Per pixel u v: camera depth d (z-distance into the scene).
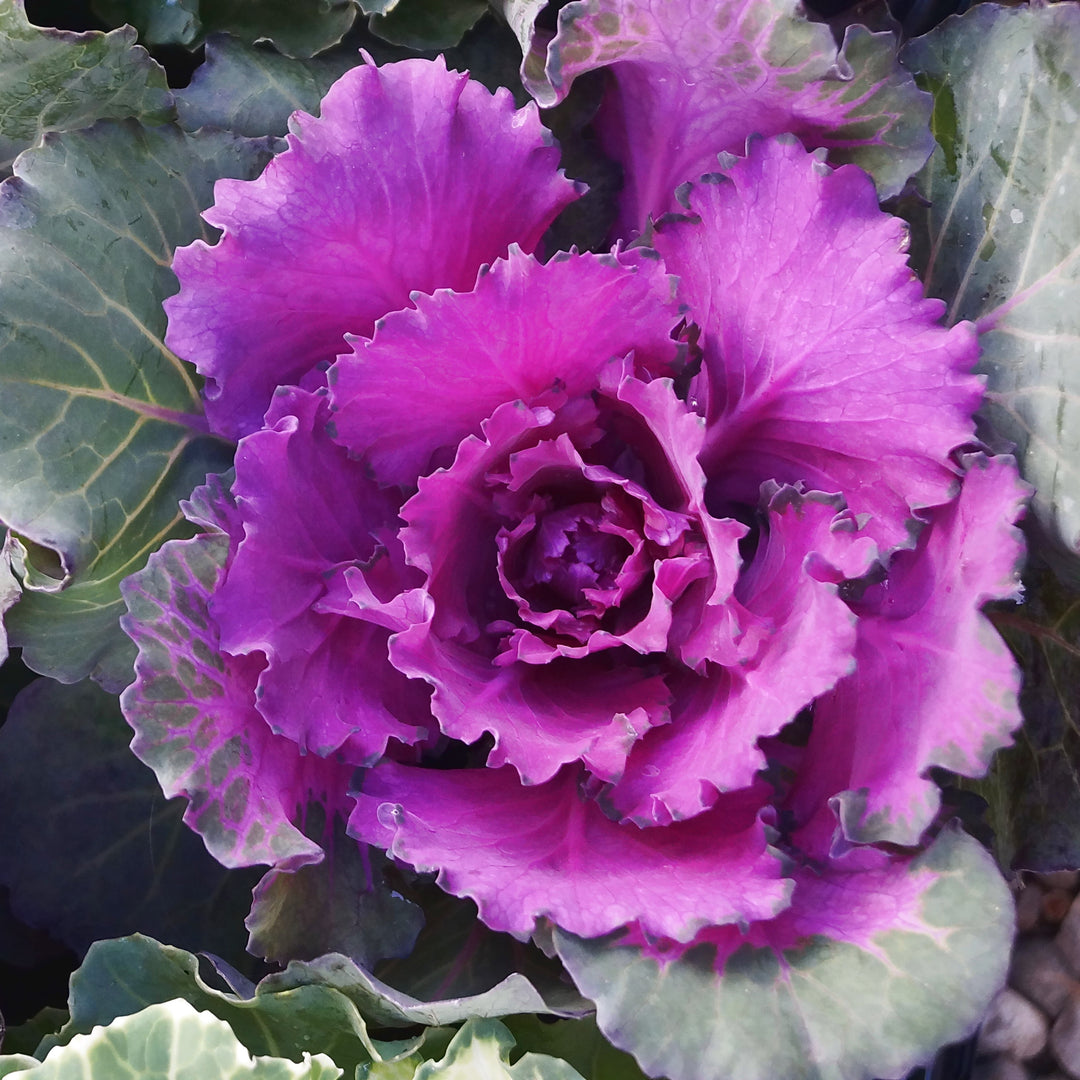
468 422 0.41
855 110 0.40
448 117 0.39
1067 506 0.39
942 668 0.36
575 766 0.40
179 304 0.39
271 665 0.36
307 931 0.38
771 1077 0.34
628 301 0.38
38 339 0.38
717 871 0.36
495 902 0.35
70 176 0.40
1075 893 0.56
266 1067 0.36
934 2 0.52
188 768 0.35
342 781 0.40
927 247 0.43
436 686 0.37
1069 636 0.44
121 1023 0.36
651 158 0.45
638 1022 0.34
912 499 0.39
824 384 0.39
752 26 0.38
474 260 0.41
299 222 0.38
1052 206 0.41
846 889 0.37
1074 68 0.40
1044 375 0.40
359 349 0.38
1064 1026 0.54
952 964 0.35
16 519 0.37
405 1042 0.38
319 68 0.46
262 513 0.37
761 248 0.39
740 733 0.36
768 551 0.40
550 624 0.40
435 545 0.39
